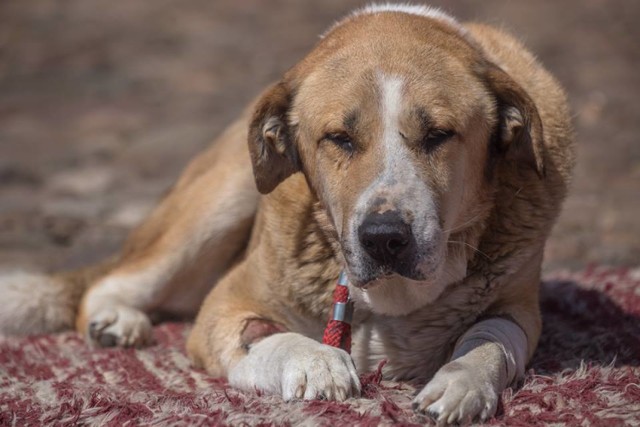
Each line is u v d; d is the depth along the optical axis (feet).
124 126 70.85
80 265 43.93
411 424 19.58
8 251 45.85
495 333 22.97
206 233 31.94
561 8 99.25
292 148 25.00
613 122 67.36
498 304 24.77
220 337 26.08
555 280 34.30
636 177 56.39
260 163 24.95
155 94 78.13
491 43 27.30
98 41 93.45
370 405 20.95
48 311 33.30
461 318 24.41
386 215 20.95
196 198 32.24
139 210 53.11
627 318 29.27
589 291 31.96
